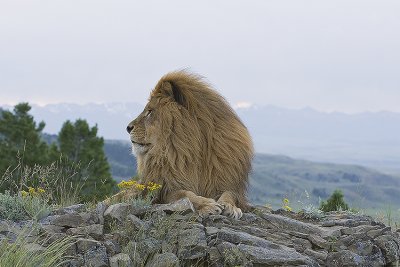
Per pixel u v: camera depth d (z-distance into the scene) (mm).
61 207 16078
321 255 13219
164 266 12562
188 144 14953
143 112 15578
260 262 12430
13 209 14227
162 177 14984
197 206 14141
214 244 13008
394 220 18547
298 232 14148
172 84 15375
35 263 12180
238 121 15836
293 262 12414
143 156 15609
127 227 13359
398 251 13781
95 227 13406
